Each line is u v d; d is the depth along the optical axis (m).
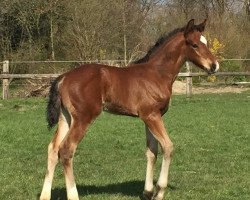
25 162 10.43
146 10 36.69
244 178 9.09
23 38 32.03
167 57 7.49
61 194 7.93
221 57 29.75
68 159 6.96
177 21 35.62
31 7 31.36
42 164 10.24
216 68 7.49
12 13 31.41
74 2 30.41
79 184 8.61
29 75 21.67
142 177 9.16
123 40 32.41
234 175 9.33
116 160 10.73
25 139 12.98
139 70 7.34
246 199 7.77
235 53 30.70
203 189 8.29
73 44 30.66
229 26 32.12
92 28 30.30
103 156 11.12
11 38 32.00
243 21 34.97
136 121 15.91
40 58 31.64
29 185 8.45
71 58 30.70
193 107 19.02
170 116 16.80
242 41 31.09
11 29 31.78
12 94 22.81
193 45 7.51
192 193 8.05
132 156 11.14
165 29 35.31
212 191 8.17
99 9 30.67
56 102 7.15
